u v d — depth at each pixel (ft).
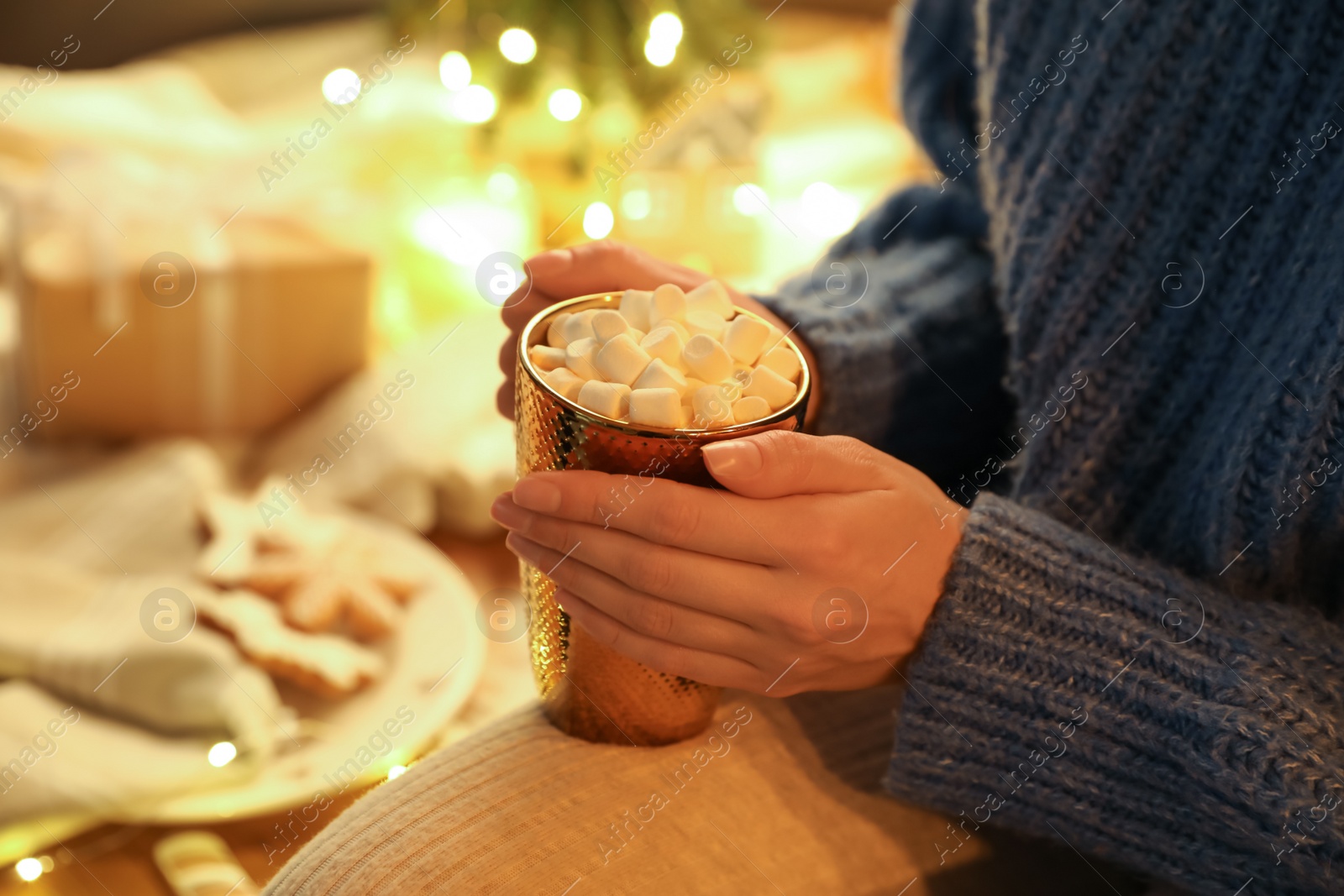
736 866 1.83
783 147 5.06
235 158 3.78
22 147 4.05
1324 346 1.80
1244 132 1.89
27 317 3.26
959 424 2.29
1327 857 1.68
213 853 2.34
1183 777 1.76
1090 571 1.82
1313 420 1.82
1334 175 1.84
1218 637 1.78
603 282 1.99
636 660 1.79
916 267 2.29
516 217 4.41
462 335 3.82
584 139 3.72
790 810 1.92
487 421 3.53
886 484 1.79
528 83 3.63
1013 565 1.81
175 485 3.03
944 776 1.86
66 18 4.95
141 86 4.62
